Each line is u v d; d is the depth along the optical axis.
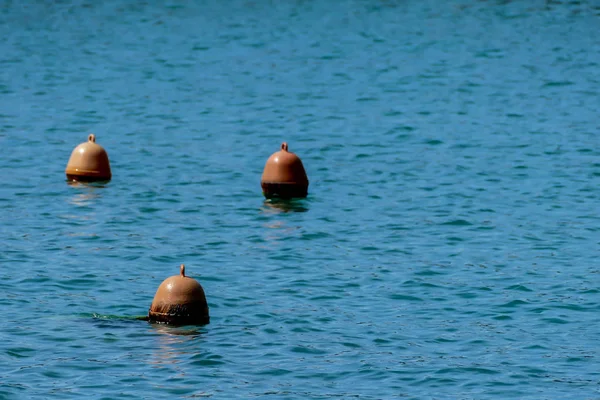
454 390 62.28
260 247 93.81
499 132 150.62
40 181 119.00
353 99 180.25
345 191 116.69
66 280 82.88
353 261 89.75
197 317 73.19
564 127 153.75
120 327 71.94
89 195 112.69
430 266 88.38
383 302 78.81
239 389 61.84
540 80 197.88
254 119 162.38
